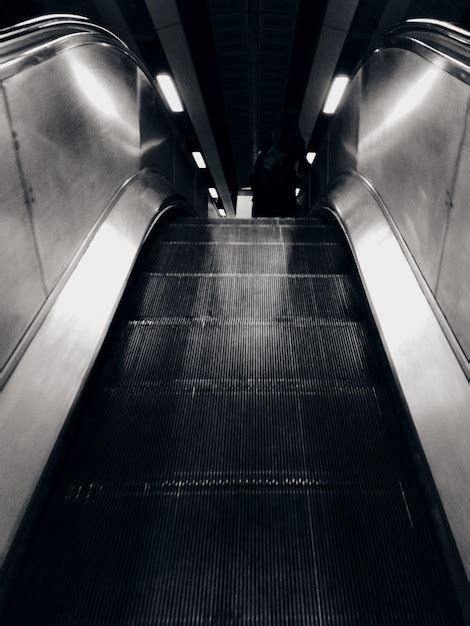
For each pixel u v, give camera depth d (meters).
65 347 1.82
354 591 1.23
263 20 8.97
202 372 2.05
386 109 2.96
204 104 11.50
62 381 1.71
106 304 2.22
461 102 1.75
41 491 1.43
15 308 1.61
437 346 1.71
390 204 2.76
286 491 1.50
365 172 3.57
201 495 1.50
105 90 3.04
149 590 1.25
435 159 2.00
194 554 1.32
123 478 1.56
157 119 4.71
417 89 2.33
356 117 3.95
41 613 1.20
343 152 4.49
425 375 1.70
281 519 1.42
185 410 1.84
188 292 2.73
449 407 1.51
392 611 1.20
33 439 1.47
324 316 2.49
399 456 1.63
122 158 3.46
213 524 1.40
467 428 1.39
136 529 1.39
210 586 1.25
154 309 2.58
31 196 1.82
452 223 1.77
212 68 10.91
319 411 1.83
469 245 1.61
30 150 1.84
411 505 1.46
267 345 2.22
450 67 1.89
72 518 1.42
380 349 2.12
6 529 1.26
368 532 1.37
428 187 2.07
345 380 2.00
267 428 1.75
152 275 2.91
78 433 1.72
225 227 4.02
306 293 2.71
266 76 11.30
